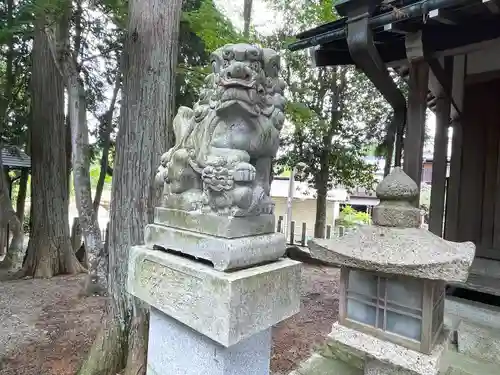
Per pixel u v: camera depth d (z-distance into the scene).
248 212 1.63
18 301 5.48
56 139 7.45
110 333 3.30
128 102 3.36
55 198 7.40
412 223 2.08
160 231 1.88
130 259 1.98
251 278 1.50
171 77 3.43
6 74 8.19
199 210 1.73
